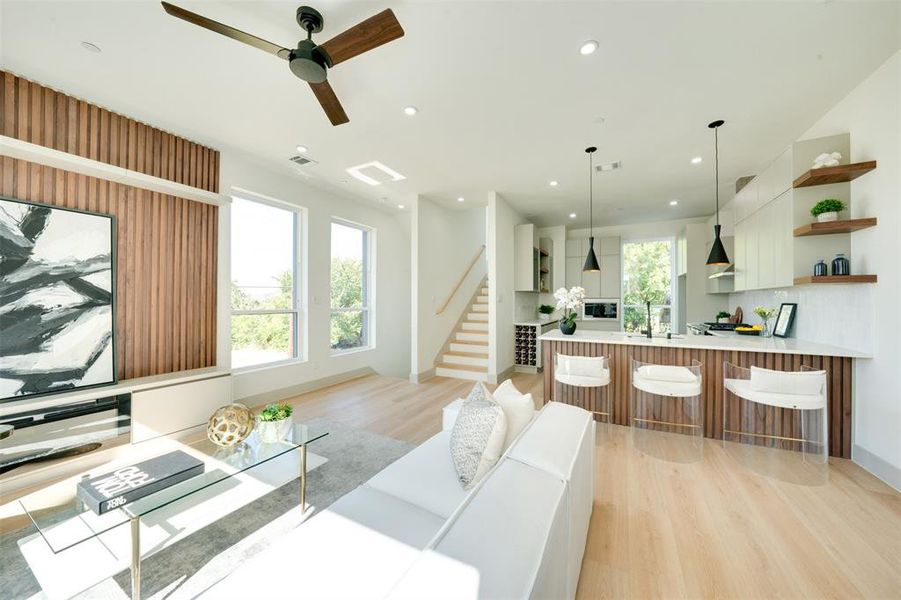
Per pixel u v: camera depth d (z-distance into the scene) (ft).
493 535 3.16
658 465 9.01
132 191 10.43
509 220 19.42
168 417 10.19
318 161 13.39
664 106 9.44
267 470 8.61
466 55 7.50
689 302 20.35
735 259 15.35
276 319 15.23
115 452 9.20
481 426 5.47
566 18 6.51
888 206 8.07
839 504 7.25
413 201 17.69
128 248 10.33
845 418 9.30
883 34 6.93
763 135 11.07
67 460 8.51
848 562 5.67
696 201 18.37
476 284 25.34
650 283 23.58
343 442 10.44
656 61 7.68
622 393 12.03
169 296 11.27
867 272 8.77
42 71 8.20
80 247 9.27
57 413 8.51
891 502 7.30
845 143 9.20
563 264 24.26
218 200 11.91
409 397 15.16
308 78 6.67
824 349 9.44
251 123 10.57
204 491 7.62
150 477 5.75
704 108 9.55
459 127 10.62
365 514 4.60
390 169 14.14
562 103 9.29
